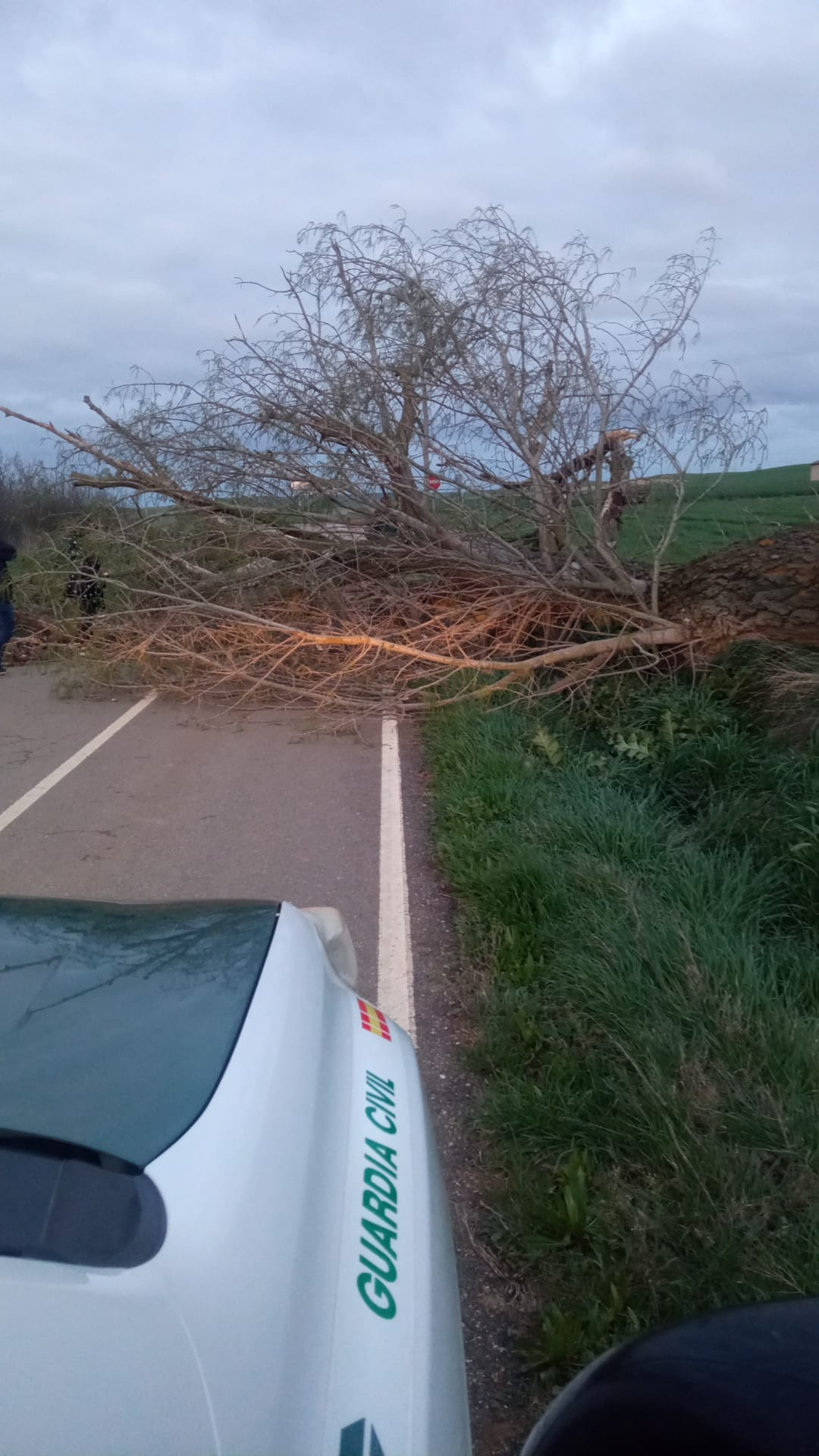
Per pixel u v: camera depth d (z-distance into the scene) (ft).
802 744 21.72
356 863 20.02
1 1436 4.41
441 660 28.78
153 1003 7.15
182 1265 5.17
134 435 31.55
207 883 19.10
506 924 16.14
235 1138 5.97
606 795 20.94
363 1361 5.43
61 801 24.32
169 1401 4.64
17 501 40.75
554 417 29.22
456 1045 13.62
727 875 16.93
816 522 29.48
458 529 31.63
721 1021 12.22
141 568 33.30
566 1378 8.70
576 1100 11.68
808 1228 9.42
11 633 40.37
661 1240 9.68
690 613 28.30
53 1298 4.97
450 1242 7.03
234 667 32.04
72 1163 5.61
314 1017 7.73
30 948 7.86
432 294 29.48
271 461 31.01
